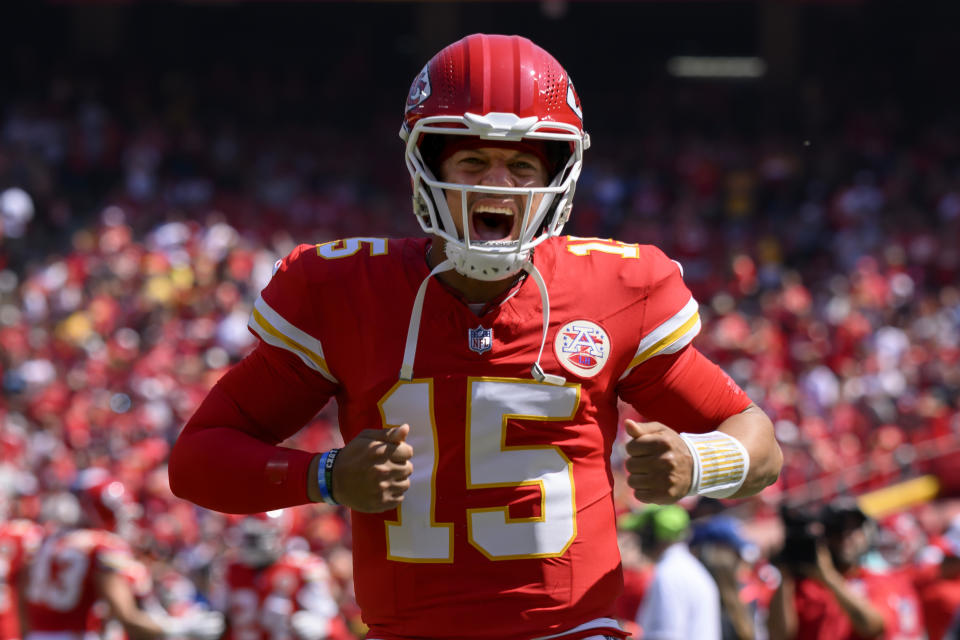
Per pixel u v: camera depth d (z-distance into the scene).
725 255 53.25
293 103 68.31
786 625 13.10
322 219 57.28
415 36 72.56
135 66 69.25
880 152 61.78
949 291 46.12
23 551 16.75
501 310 6.16
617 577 6.31
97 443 31.78
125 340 39.88
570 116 6.13
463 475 6.08
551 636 6.07
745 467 6.13
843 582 13.31
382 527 6.20
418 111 6.15
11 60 68.19
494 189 5.92
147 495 25.91
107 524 15.62
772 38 68.50
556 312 6.21
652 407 6.53
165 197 57.41
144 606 15.51
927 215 57.12
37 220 55.28
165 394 34.97
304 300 6.31
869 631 13.05
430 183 6.03
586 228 56.94
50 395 35.78
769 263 52.19
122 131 61.78
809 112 66.12
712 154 61.41
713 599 13.08
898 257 48.47
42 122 60.53
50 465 28.92
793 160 61.03
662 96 67.81
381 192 61.16
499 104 5.98
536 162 6.12
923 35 69.88
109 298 42.41
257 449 6.12
